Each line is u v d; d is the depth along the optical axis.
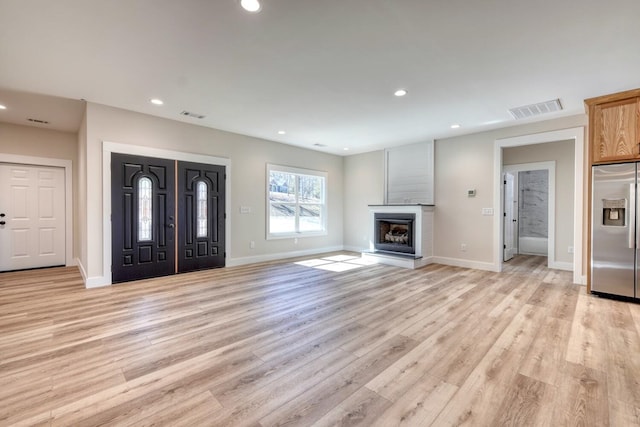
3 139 4.73
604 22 2.14
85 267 4.04
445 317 2.89
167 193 4.55
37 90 3.44
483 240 5.11
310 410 1.57
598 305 3.23
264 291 3.78
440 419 1.51
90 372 1.92
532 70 2.90
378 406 1.61
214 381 1.83
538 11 2.03
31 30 2.25
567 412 1.55
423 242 5.51
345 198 7.46
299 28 2.25
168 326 2.66
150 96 3.62
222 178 5.21
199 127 4.90
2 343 2.32
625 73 2.92
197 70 2.93
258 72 2.97
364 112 4.16
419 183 6.00
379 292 3.74
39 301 3.34
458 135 5.41
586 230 4.05
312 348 2.27
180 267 4.73
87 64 2.80
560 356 2.13
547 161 5.44
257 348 2.26
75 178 5.39
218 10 2.03
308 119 4.51
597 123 3.47
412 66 2.84
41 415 1.52
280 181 6.29
